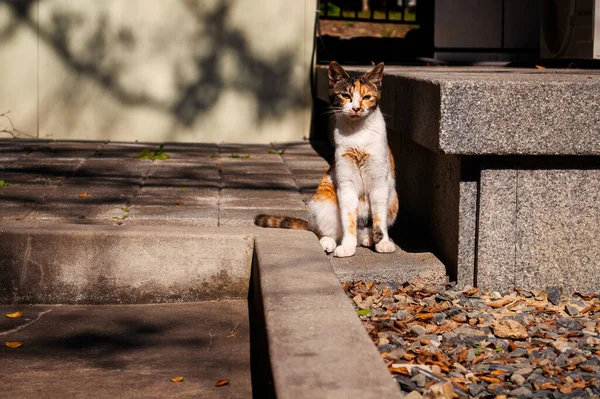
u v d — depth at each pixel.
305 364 2.84
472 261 4.91
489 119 4.60
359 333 3.16
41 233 4.82
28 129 10.09
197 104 10.26
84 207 6.32
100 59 10.04
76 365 3.88
